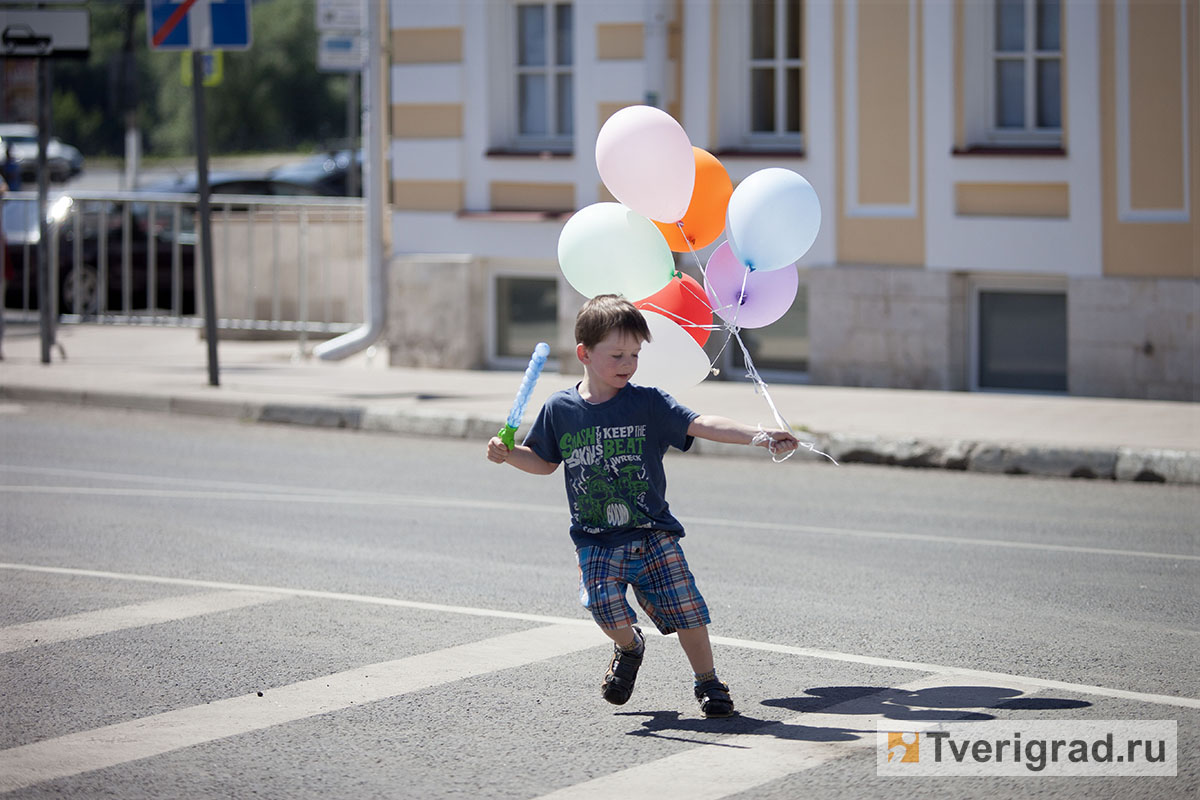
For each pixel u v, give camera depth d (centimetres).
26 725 752
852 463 1585
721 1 2081
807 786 663
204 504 1361
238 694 802
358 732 741
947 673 834
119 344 2508
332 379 2083
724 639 911
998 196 1914
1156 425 1605
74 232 2525
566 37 2203
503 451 740
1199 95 1775
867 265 2005
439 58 2231
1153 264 1820
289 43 9169
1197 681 814
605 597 726
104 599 1011
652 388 743
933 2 1934
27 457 1612
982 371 1975
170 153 9262
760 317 861
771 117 2106
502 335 2261
